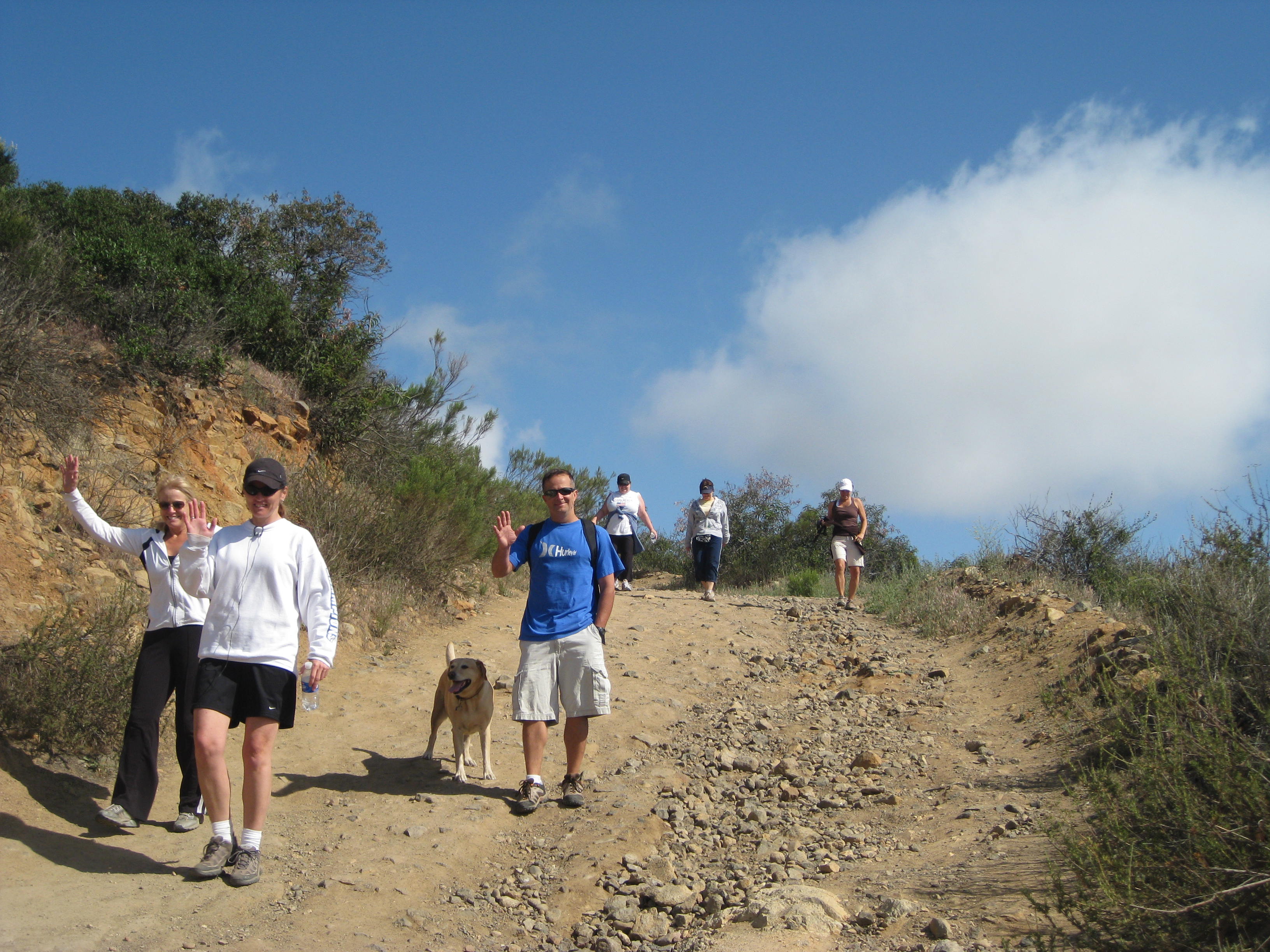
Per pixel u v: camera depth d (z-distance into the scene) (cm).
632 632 1031
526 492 1482
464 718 586
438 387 1374
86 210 1158
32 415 786
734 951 358
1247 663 509
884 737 696
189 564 417
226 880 418
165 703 484
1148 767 376
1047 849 433
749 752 670
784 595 1605
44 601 624
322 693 739
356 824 509
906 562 1644
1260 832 327
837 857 487
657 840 509
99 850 439
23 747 508
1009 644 918
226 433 979
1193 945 314
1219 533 672
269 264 1351
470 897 436
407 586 998
